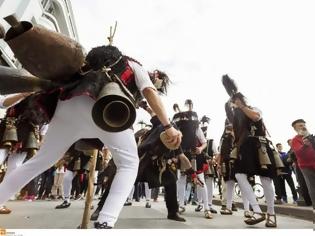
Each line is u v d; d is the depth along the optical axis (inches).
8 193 51.7
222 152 173.5
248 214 142.6
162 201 329.7
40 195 268.7
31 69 45.1
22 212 137.5
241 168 122.8
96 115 44.9
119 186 51.9
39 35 41.1
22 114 119.2
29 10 428.5
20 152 122.2
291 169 259.3
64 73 47.2
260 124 122.9
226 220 140.0
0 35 42.9
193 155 153.7
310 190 146.9
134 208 201.3
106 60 54.4
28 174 52.7
